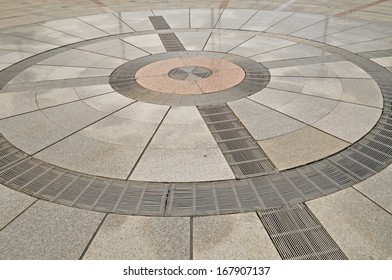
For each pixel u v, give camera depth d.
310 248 3.84
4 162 5.36
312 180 4.88
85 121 6.51
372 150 5.52
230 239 3.97
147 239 3.97
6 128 6.30
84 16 14.75
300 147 5.62
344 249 3.82
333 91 7.57
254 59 9.56
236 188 4.77
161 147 5.69
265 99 7.25
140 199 4.59
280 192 4.67
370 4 16.19
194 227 4.13
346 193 4.61
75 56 10.05
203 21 13.74
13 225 4.18
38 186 4.85
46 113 6.83
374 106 6.91
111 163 5.31
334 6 15.88
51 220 4.25
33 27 13.07
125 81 8.29
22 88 7.98
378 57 9.61
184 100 7.30
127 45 10.98
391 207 4.36
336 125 6.23
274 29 12.47
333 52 10.02
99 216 4.31
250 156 5.43
